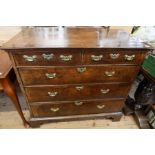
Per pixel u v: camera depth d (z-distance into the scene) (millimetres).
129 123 1678
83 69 1153
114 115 1591
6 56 1317
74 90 1294
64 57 1063
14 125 1576
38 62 1062
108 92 1365
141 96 1514
